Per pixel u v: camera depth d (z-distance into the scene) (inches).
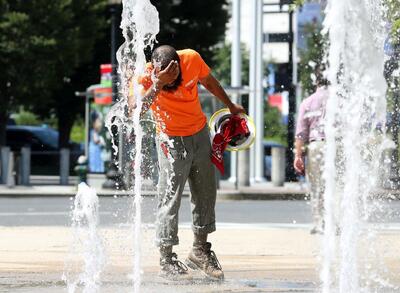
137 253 496.1
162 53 530.0
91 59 2773.1
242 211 1317.7
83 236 722.2
